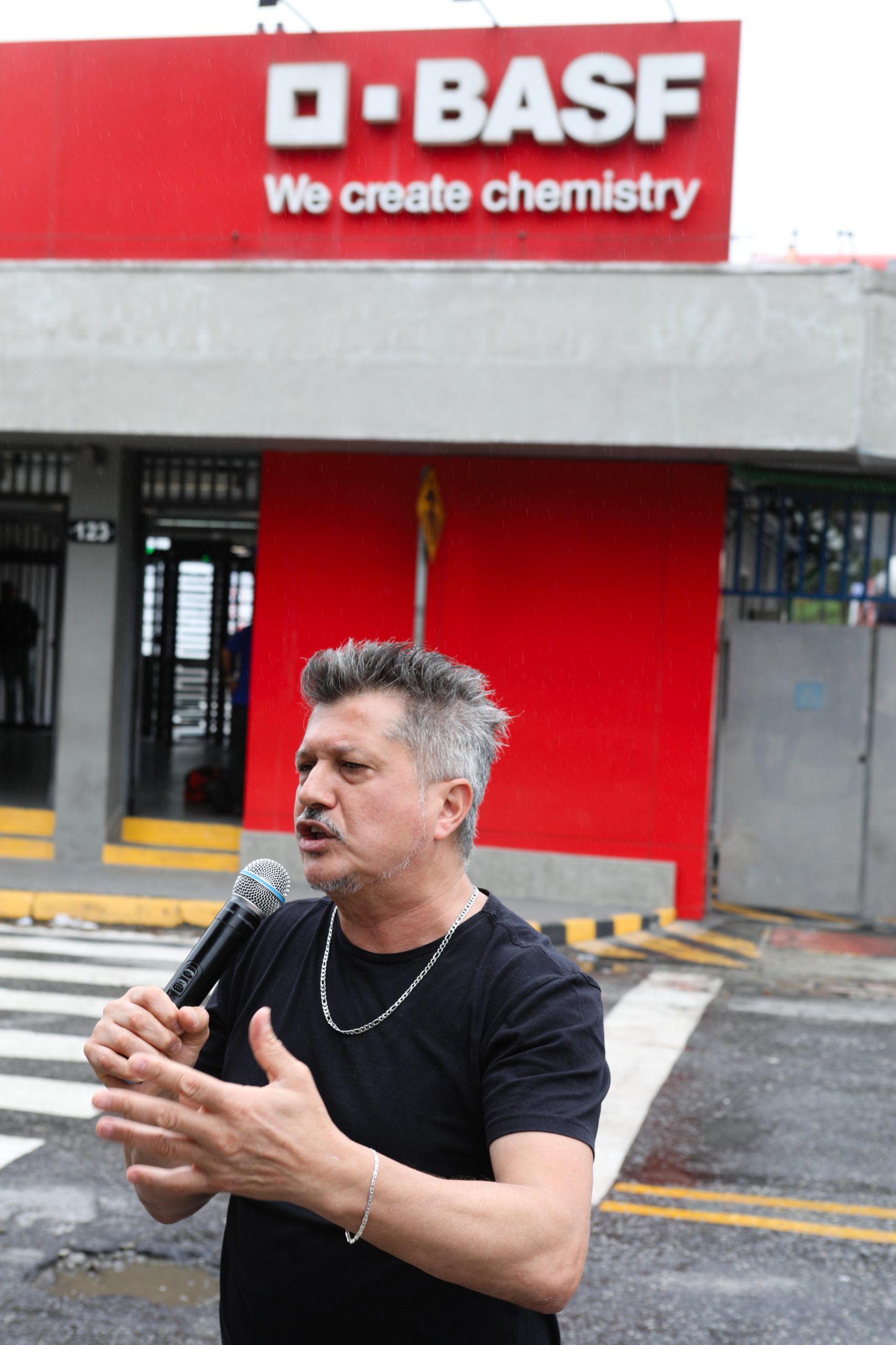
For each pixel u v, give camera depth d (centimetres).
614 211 1098
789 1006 832
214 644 1711
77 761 1191
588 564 1114
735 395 1013
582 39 1091
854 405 996
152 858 1186
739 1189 513
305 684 189
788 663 1202
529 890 1121
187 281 1083
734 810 1213
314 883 182
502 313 1042
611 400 1029
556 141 1091
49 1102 581
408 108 1123
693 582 1098
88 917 1026
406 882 182
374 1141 174
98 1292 408
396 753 181
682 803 1104
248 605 1698
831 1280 434
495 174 1113
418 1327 172
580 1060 170
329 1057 181
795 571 1234
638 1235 466
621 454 1074
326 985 187
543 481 1119
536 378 1038
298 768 191
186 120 1166
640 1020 779
